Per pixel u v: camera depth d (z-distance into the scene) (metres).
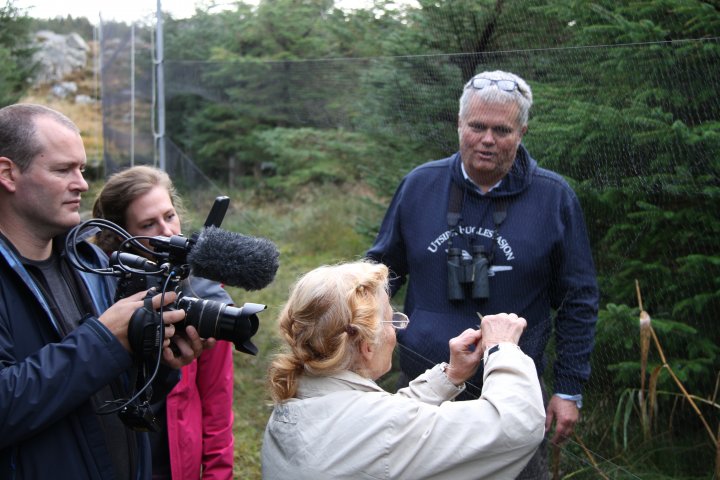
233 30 6.54
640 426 2.48
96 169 9.89
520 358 1.75
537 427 1.67
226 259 1.74
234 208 6.27
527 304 2.44
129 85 7.86
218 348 2.46
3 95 7.26
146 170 2.55
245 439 4.27
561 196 2.41
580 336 2.39
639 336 2.54
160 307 1.77
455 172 2.55
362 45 4.81
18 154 1.87
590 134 2.47
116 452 2.00
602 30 2.77
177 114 7.07
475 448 1.63
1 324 1.78
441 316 2.52
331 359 1.72
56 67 12.82
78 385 1.71
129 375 2.00
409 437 1.65
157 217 2.48
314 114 3.90
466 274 2.43
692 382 2.51
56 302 1.95
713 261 2.37
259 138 7.51
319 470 1.65
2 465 1.75
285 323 1.79
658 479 2.40
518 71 2.77
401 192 2.70
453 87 2.99
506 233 2.43
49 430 1.79
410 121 3.19
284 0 6.23
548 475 2.49
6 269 1.83
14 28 8.08
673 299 2.51
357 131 3.77
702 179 2.28
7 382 1.67
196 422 2.41
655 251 2.52
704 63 2.28
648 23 2.58
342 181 7.46
